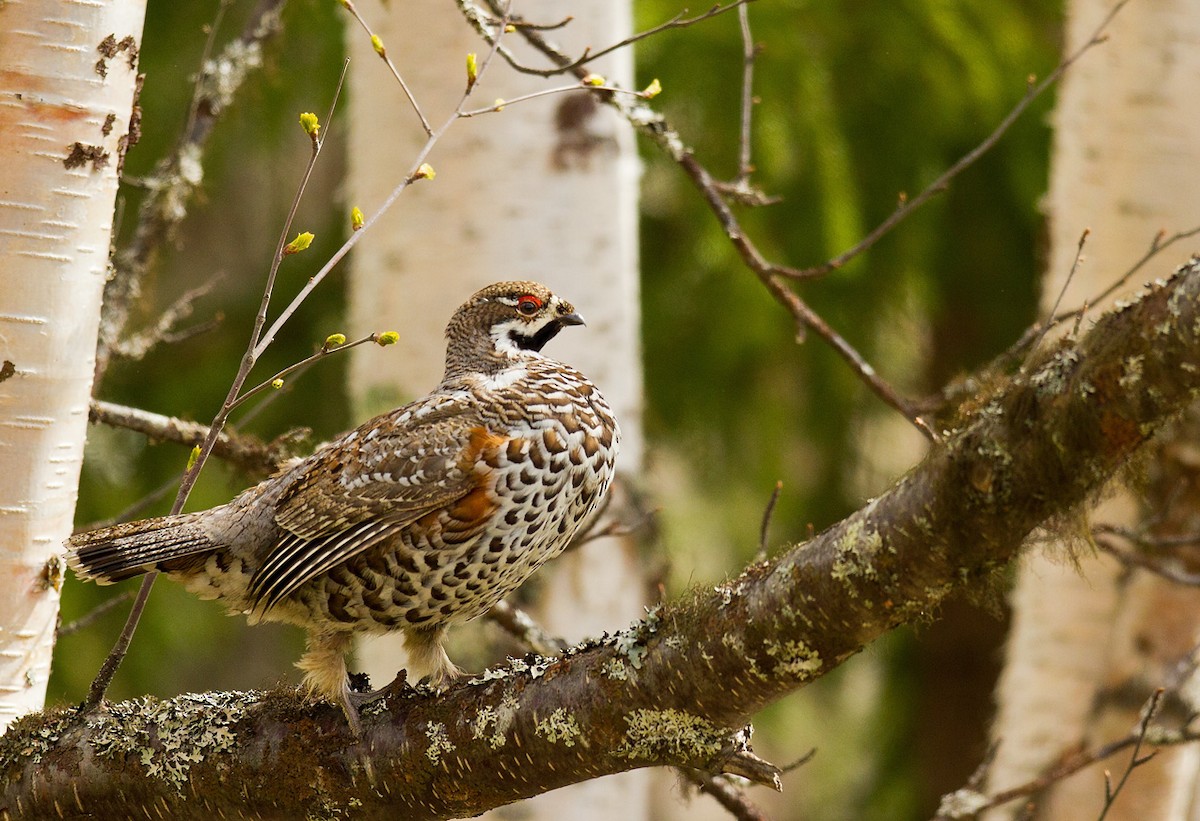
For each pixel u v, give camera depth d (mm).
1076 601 10648
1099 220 10664
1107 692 10508
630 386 9625
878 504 5078
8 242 6703
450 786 6062
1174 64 10406
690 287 13906
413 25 9500
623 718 5652
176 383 14211
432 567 6938
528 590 9422
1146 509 10234
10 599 6746
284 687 6578
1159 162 10430
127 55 6934
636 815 9594
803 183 12945
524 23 7246
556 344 9406
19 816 6605
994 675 16547
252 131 14570
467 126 9406
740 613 5355
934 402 8289
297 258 14625
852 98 13312
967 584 4992
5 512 6734
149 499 7965
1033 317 14914
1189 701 10359
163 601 14125
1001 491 4770
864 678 17500
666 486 15672
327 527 6883
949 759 16531
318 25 12852
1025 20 13773
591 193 9422
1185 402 4469
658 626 5656
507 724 5887
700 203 13234
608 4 9438
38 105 6719
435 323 9461
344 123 14953
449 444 6902
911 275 13750
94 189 6859
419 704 6199
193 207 16906
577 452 7180
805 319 8461
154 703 6672
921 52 13023
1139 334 4469
